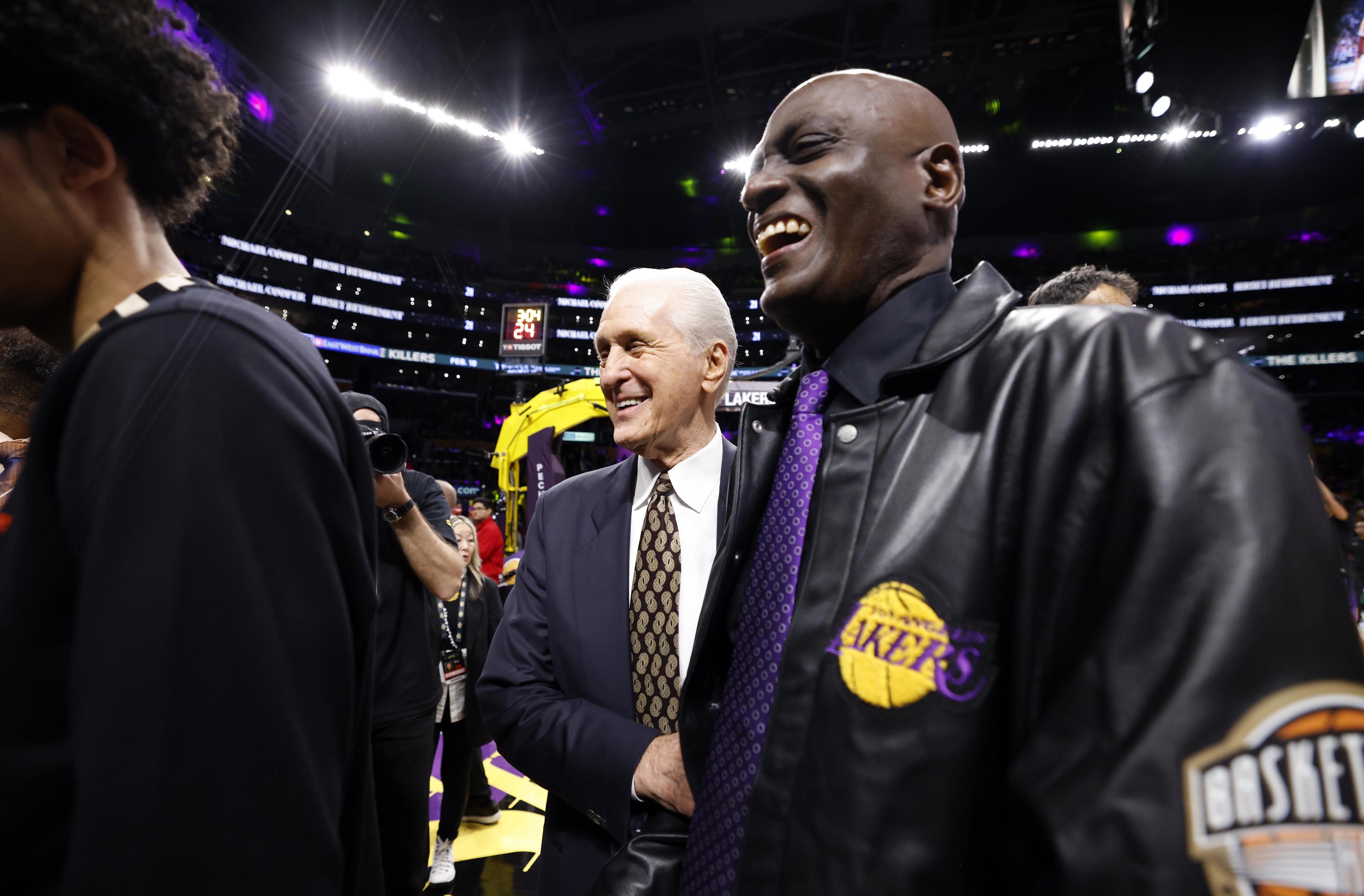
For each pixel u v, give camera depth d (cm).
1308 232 2052
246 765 41
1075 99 1802
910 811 45
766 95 1775
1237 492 36
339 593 50
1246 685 33
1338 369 1998
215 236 1902
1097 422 44
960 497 50
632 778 90
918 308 62
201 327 47
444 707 239
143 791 38
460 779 244
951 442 52
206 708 40
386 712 175
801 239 62
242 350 48
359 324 2302
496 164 2212
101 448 42
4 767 40
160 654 39
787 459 67
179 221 61
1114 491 41
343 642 50
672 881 78
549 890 107
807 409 67
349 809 60
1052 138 1944
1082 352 47
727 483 110
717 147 2070
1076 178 2130
